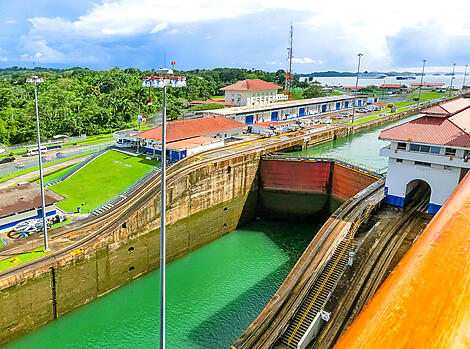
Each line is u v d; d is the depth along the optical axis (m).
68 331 43.25
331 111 158.12
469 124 54.16
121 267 51.38
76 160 83.00
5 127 107.50
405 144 52.66
